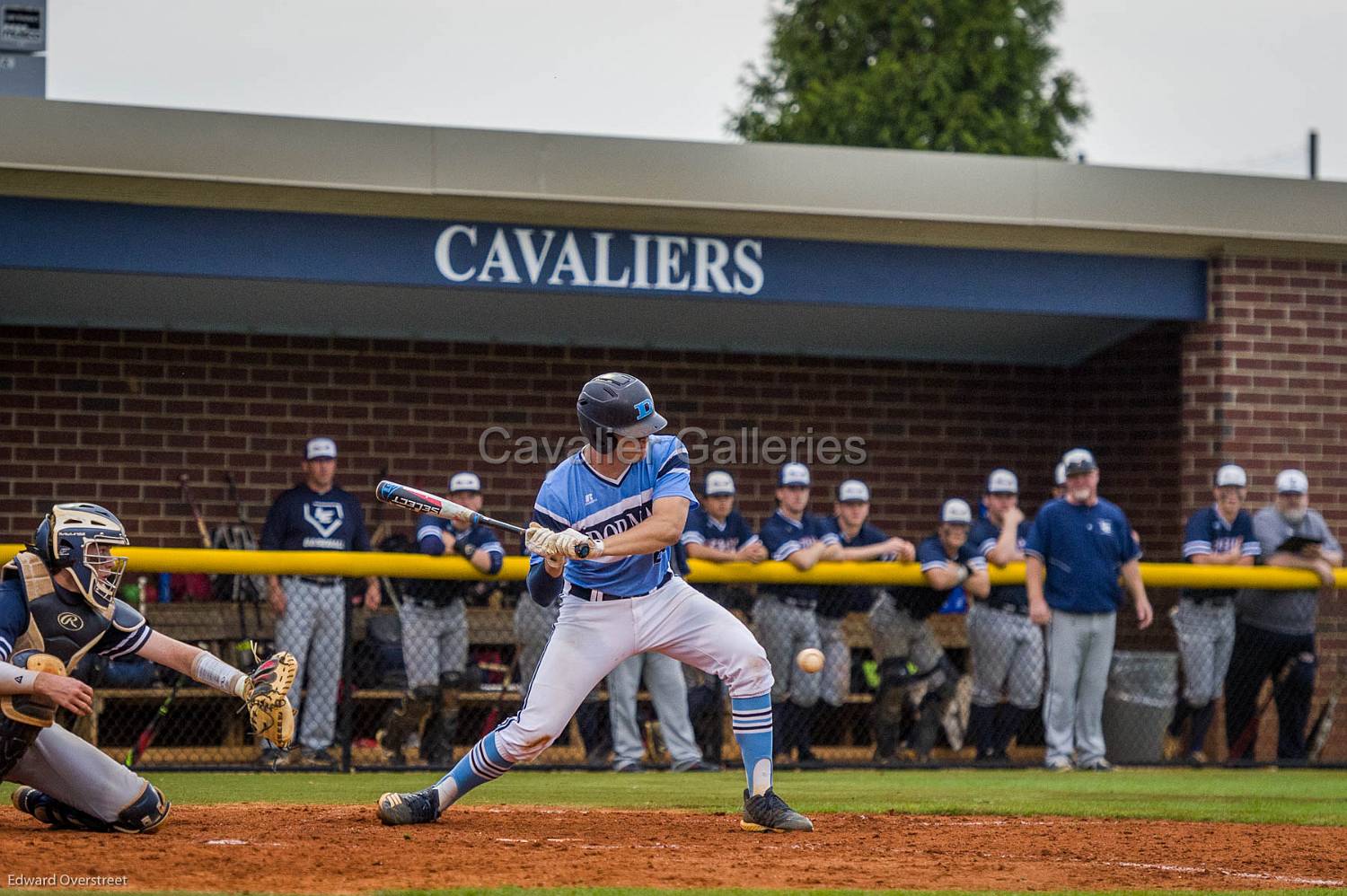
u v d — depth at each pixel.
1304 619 35.66
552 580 18.38
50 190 34.28
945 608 39.78
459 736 34.44
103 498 39.69
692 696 32.75
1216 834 21.00
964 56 104.12
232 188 35.06
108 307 39.22
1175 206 39.72
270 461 40.81
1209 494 40.22
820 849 18.02
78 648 16.73
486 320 41.50
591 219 37.34
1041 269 39.94
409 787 26.53
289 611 31.14
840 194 37.91
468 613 34.22
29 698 15.63
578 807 22.56
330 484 33.44
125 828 17.36
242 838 17.45
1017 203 38.84
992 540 35.28
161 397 40.22
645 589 18.36
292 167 34.94
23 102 33.59
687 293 37.88
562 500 18.28
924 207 38.38
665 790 26.56
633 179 36.81
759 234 38.41
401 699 32.09
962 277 39.53
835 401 44.75
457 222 36.62
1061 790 28.22
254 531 40.59
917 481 45.06
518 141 36.16
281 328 41.06
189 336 40.50
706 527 34.28
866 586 34.59
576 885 14.87
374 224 36.25
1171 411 43.97
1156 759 35.62
